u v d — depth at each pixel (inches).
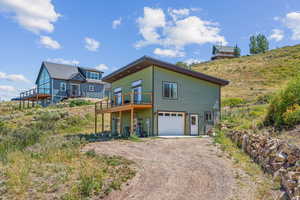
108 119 1153.4
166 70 716.7
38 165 311.6
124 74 866.1
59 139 506.9
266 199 224.5
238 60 2819.9
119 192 247.6
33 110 1152.2
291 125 389.7
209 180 284.5
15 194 226.2
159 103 691.4
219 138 539.2
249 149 397.4
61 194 231.1
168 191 252.7
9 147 415.5
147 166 337.1
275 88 1526.8
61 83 1467.8
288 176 225.9
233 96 1450.5
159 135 682.8
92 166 317.4
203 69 2635.3
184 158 386.3
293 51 2571.4
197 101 766.5
